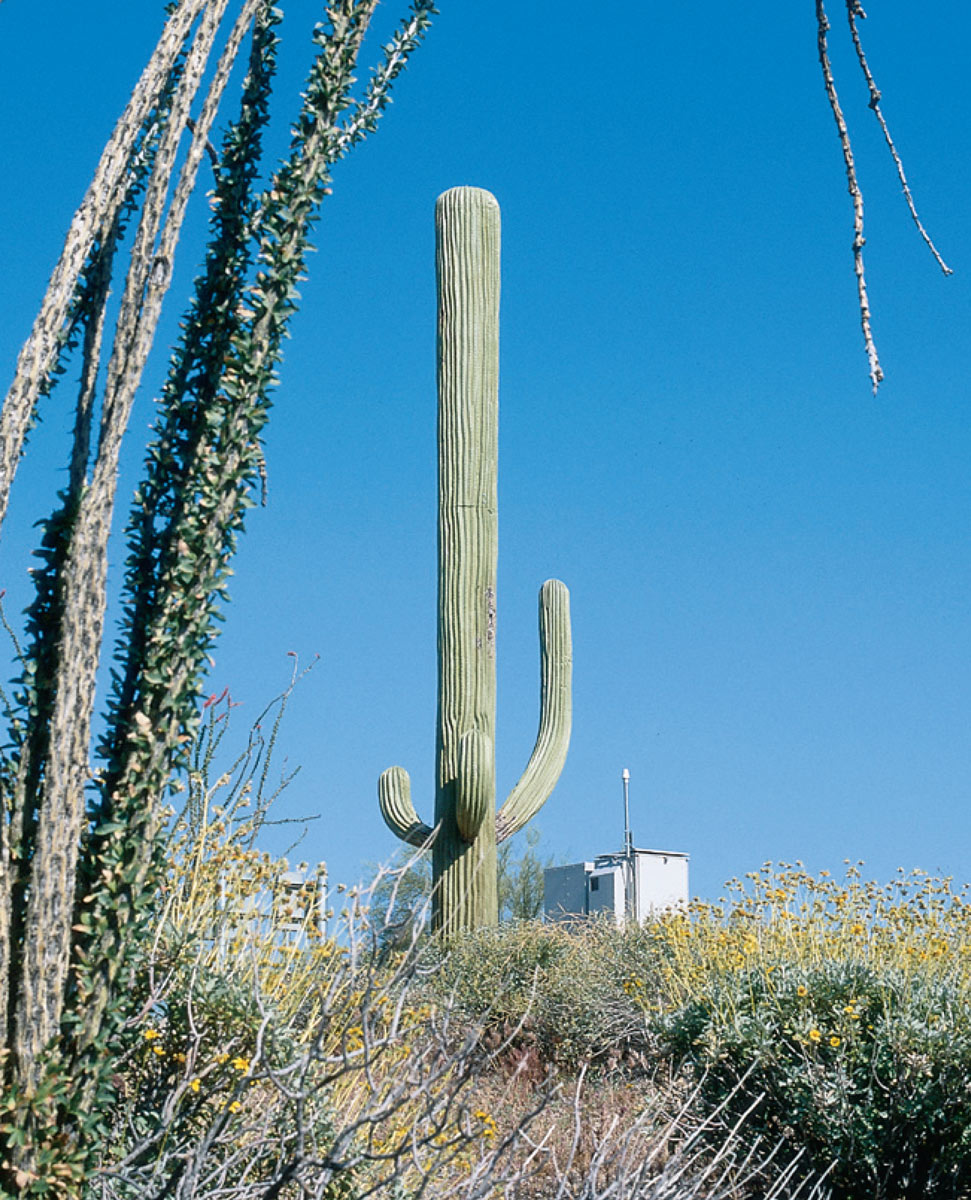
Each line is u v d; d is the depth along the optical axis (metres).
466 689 11.22
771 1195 5.03
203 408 3.47
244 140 3.74
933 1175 5.52
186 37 3.51
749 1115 5.73
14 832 2.97
